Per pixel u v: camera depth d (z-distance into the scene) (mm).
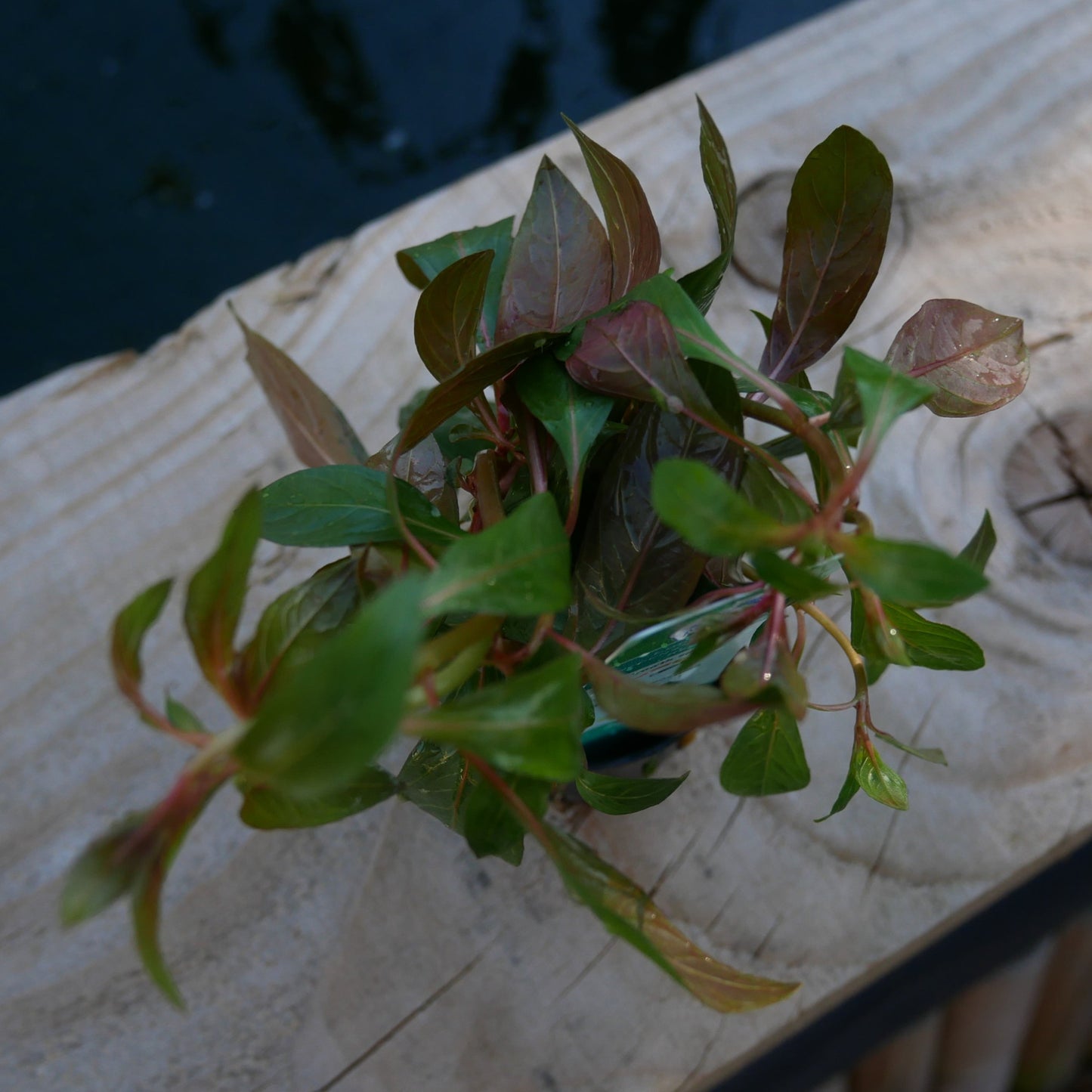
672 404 349
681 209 529
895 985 508
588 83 962
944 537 487
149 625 310
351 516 353
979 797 464
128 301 916
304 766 284
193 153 952
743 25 967
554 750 311
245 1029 453
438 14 987
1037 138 537
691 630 365
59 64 976
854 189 361
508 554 319
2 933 460
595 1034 450
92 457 508
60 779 474
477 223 533
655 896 459
